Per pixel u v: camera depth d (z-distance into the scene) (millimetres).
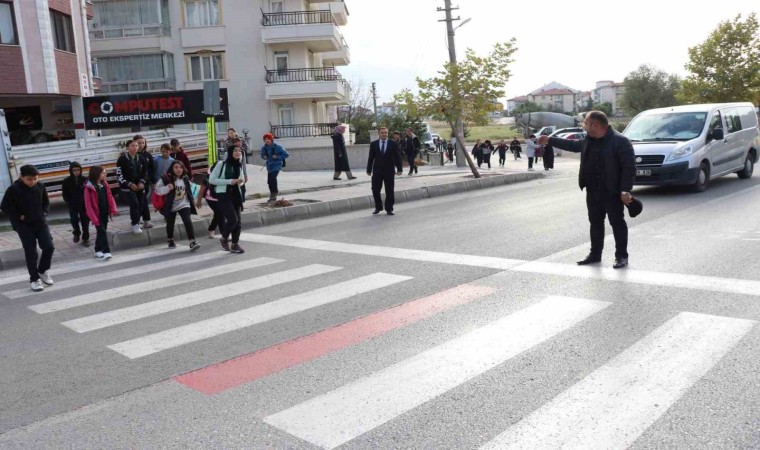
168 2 36250
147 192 11484
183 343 5301
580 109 137625
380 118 49500
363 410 3846
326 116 44469
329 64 49156
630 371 4246
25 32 19891
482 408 3807
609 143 7113
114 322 6062
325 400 4020
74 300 7090
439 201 15852
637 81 72500
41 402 4223
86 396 4285
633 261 7551
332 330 5449
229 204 9555
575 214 11820
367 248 9359
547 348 4750
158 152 16453
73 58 22062
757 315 5312
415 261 8195
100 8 35625
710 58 37250
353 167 35500
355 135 49094
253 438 3553
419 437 3488
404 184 18641
